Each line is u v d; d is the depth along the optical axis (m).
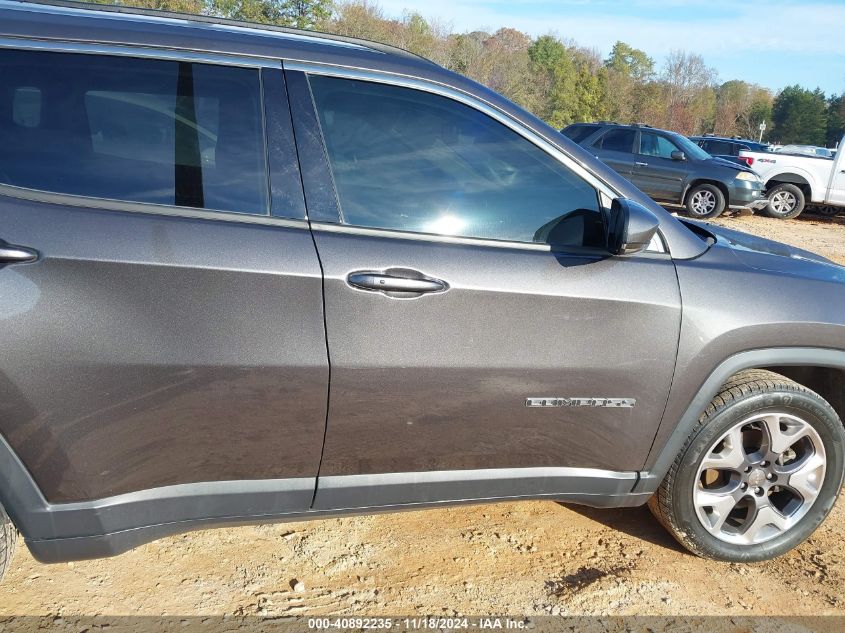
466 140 2.29
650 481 2.52
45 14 2.03
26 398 1.83
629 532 2.96
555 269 2.26
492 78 63.84
